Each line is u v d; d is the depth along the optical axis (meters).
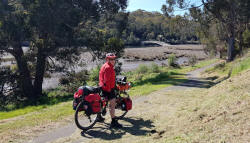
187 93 9.67
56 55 19.94
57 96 18.64
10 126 6.25
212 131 4.26
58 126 6.16
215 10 28.02
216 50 37.66
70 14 17.92
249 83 6.60
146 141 4.61
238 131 3.93
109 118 6.57
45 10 16.89
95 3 20.88
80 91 5.52
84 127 5.66
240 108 4.81
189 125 4.93
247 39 33.28
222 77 17.41
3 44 17.95
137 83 17.77
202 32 34.56
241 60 14.94
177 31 33.97
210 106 5.74
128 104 6.26
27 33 17.59
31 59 19.50
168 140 4.38
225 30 32.44
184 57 77.88
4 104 18.03
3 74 19.41
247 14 26.25
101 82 5.68
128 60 62.62
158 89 11.62
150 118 6.23
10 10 17.33
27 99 18.91
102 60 23.36
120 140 4.90
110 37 23.00
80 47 20.92
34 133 5.69
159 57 70.88
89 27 22.88
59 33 18.11
